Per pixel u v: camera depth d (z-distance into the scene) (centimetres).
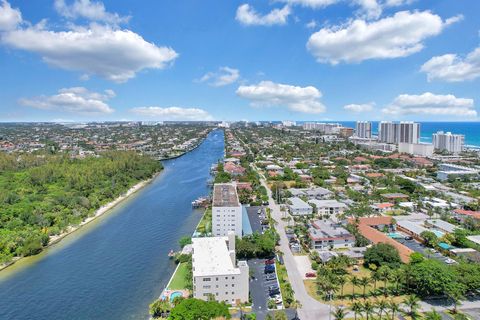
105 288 13562
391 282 12625
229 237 13688
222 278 11669
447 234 16600
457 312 10938
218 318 10638
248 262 15150
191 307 10288
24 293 13350
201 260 12800
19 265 15788
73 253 16988
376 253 14225
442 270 11694
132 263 15688
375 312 10694
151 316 11544
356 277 13400
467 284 11731
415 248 16288
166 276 14362
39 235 18162
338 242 16475
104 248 17512
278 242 17388
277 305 11581
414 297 11019
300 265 14700
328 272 12862
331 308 11331
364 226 18538
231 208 18000
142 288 13488
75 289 13538
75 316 11800
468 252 14775
